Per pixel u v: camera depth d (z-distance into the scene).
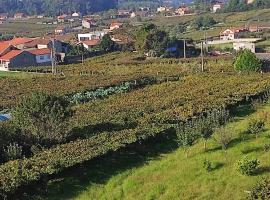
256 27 184.38
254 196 26.39
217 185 30.12
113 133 38.88
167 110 48.28
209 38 170.50
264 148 34.78
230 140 36.97
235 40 152.38
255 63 77.25
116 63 107.06
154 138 38.34
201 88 60.78
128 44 143.75
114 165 33.56
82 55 130.50
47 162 32.09
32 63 122.25
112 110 50.97
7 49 126.12
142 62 106.81
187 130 37.19
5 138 36.56
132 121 44.06
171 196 29.34
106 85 72.12
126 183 30.94
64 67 108.31
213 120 40.12
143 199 29.22
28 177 29.50
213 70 86.31
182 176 31.61
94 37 192.75
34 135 37.78
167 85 67.94
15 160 33.22
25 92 70.62
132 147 36.31
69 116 41.94
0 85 78.81
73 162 31.86
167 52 124.88
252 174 30.78
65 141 38.44
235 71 79.38
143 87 71.12
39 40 145.88
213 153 34.94
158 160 34.84
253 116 45.41
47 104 39.28
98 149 34.41
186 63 101.38
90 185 30.67
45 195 29.16
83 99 62.72
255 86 57.41
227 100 50.16
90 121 45.44
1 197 27.86
